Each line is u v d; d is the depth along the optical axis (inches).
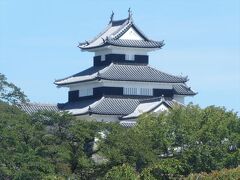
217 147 6668.3
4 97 7278.5
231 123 6948.8
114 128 6481.3
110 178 5944.9
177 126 6811.0
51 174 6008.9
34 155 6043.3
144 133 6737.2
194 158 6599.4
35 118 6432.1
